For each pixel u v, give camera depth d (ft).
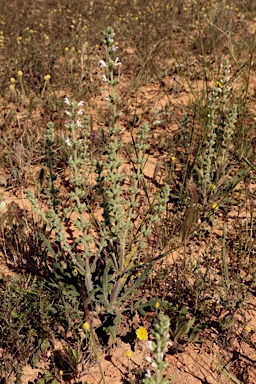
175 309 9.12
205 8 30.19
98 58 23.20
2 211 12.56
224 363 8.46
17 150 14.55
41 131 16.48
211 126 11.94
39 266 9.96
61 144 14.96
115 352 8.70
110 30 7.09
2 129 16.60
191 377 8.23
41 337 8.68
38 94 19.48
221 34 24.48
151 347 5.68
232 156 14.02
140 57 22.97
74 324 9.02
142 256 10.61
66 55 22.98
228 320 8.85
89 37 26.84
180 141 15.55
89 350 8.45
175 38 25.79
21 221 10.13
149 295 9.70
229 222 11.97
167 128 16.97
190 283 9.93
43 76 21.11
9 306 8.91
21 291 9.17
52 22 31.73
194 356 8.61
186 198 12.26
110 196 8.07
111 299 8.84
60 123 16.94
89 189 12.85
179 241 11.23
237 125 14.65
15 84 20.58
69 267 9.26
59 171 14.49
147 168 14.57
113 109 7.68
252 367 8.31
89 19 31.96
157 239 11.27
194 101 18.30
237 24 26.63
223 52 23.20
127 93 19.86
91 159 14.52
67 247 8.33
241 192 12.50
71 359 8.18
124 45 25.77
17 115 17.99
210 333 8.98
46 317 8.75
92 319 8.70
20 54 23.77
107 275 8.69
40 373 8.39
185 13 29.91
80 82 19.71
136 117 17.51
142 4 35.06
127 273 8.54
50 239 11.32
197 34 25.62
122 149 15.46
